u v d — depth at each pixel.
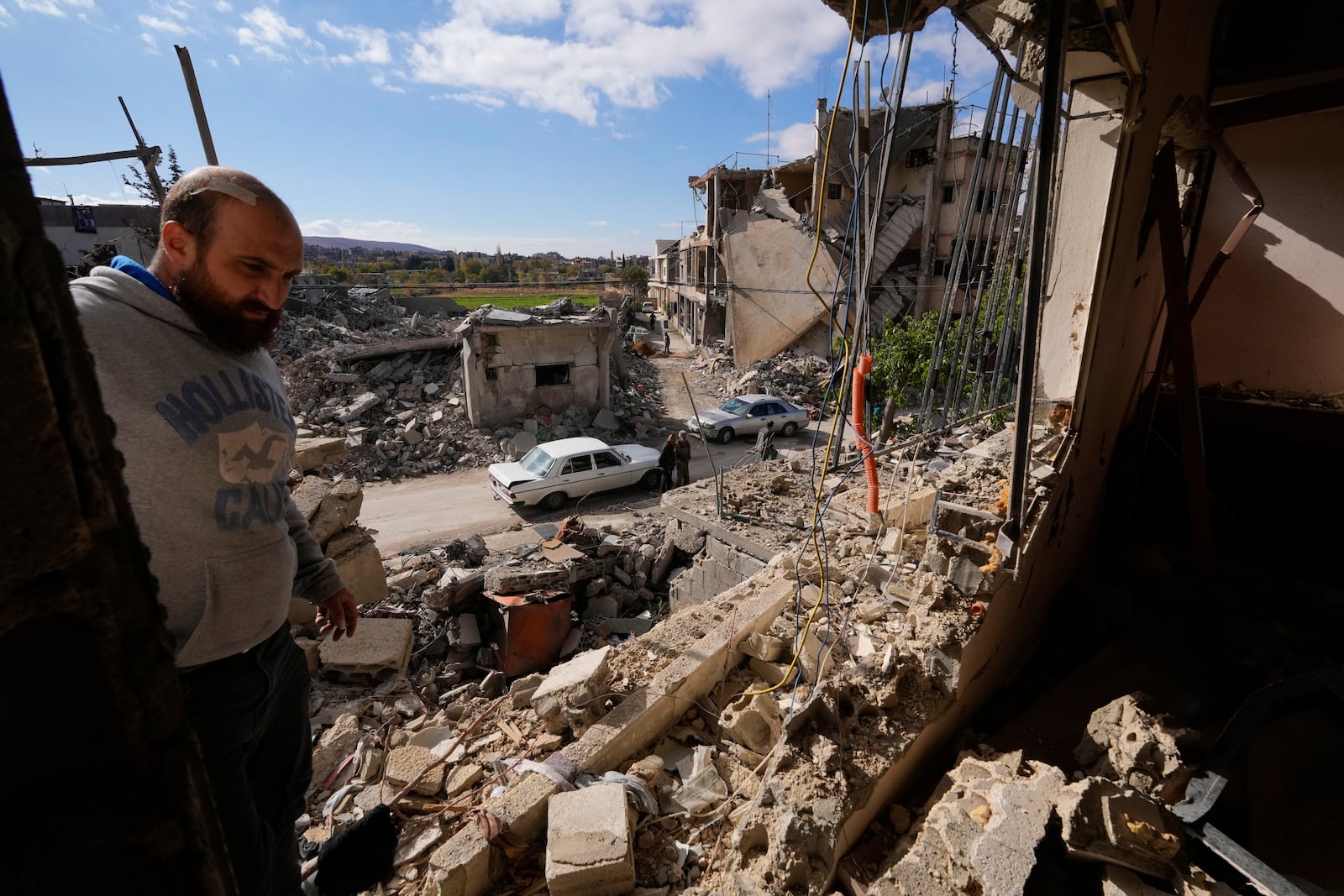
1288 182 5.99
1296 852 2.56
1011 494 3.06
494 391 17.20
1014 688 3.73
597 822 2.87
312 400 16.55
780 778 2.61
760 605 4.50
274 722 1.80
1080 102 4.41
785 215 23.91
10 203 0.51
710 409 22.25
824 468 3.89
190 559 1.38
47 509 0.57
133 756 0.69
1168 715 2.93
